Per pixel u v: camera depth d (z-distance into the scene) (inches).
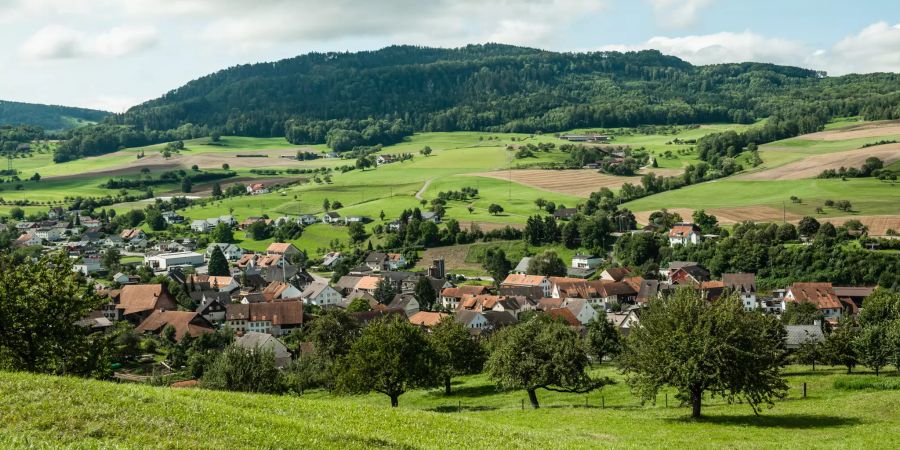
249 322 6786.4
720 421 2310.5
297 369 4520.2
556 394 3371.1
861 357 3479.3
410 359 3134.8
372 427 1552.7
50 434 1173.1
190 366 4909.0
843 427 2112.5
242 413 1448.1
